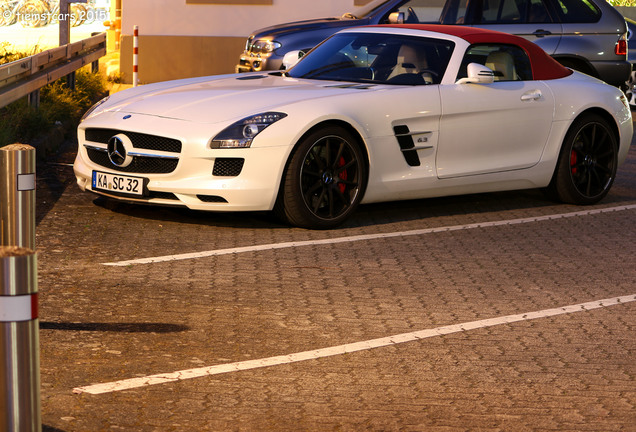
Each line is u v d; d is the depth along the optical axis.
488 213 8.01
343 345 4.66
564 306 5.47
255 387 4.09
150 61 17.30
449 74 7.68
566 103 8.17
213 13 17.31
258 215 7.45
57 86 12.25
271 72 8.38
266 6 17.41
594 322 5.20
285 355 4.49
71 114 11.75
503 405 4.00
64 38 14.34
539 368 4.46
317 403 3.95
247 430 3.67
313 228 7.06
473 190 7.80
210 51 17.41
